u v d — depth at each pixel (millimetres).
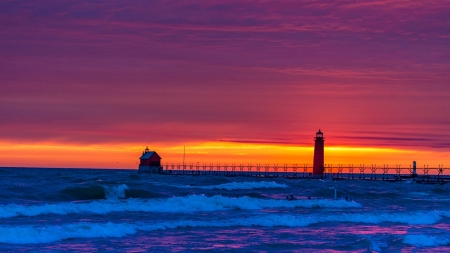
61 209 46938
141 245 34312
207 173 198375
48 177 105250
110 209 49188
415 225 47750
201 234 38969
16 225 39094
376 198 78750
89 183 71812
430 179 157125
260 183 92000
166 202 54094
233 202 57188
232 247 34531
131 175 138750
